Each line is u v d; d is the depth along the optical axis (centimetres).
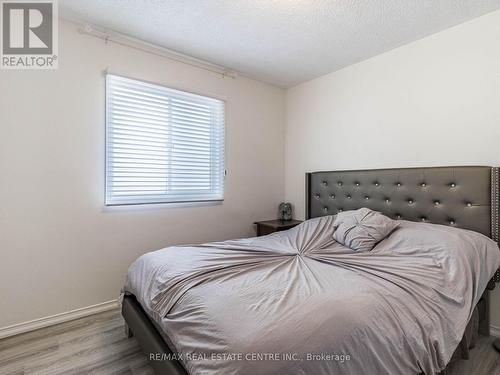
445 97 210
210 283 131
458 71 204
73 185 209
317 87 309
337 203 277
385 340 100
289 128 345
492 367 155
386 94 247
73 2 183
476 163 196
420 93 224
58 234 204
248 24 206
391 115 243
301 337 89
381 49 242
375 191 244
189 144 270
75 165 210
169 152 257
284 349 85
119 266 231
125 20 203
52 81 199
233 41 231
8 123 185
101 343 179
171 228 260
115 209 228
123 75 226
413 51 228
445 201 201
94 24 209
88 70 213
